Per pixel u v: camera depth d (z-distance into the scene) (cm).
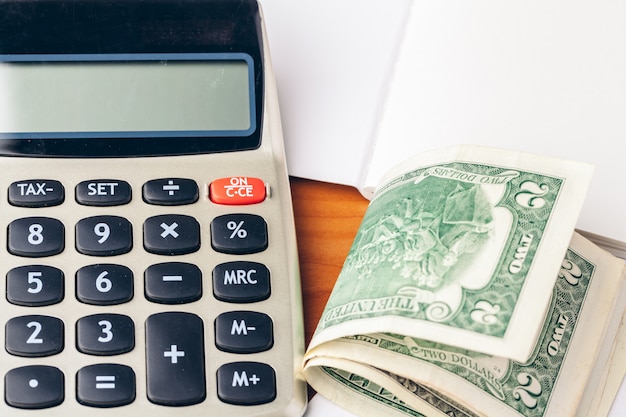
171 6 53
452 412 49
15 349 45
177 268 48
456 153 54
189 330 46
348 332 47
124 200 50
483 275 49
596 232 55
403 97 58
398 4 63
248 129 53
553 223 50
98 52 52
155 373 45
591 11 60
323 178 58
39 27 52
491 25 60
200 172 51
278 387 46
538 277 49
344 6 63
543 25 59
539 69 58
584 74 58
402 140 57
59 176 50
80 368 45
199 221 50
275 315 48
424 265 49
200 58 53
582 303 53
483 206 51
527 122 57
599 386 51
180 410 45
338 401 49
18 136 50
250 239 49
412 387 49
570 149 56
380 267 50
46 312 46
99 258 48
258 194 51
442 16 60
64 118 51
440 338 47
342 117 59
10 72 51
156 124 52
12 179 49
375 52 62
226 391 45
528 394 49
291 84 60
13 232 48
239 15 54
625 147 56
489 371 49
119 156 51
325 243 55
